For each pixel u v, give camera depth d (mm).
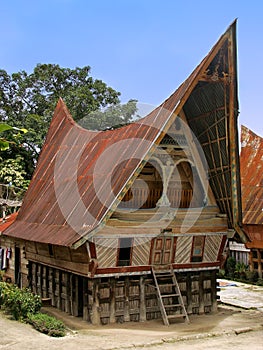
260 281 23953
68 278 16141
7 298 15898
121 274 14523
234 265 26844
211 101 14805
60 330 13273
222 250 16531
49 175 20000
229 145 14797
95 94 37719
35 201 19266
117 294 14664
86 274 14234
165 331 13688
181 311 15781
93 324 14250
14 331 13344
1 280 21344
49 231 15484
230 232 16422
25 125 35125
